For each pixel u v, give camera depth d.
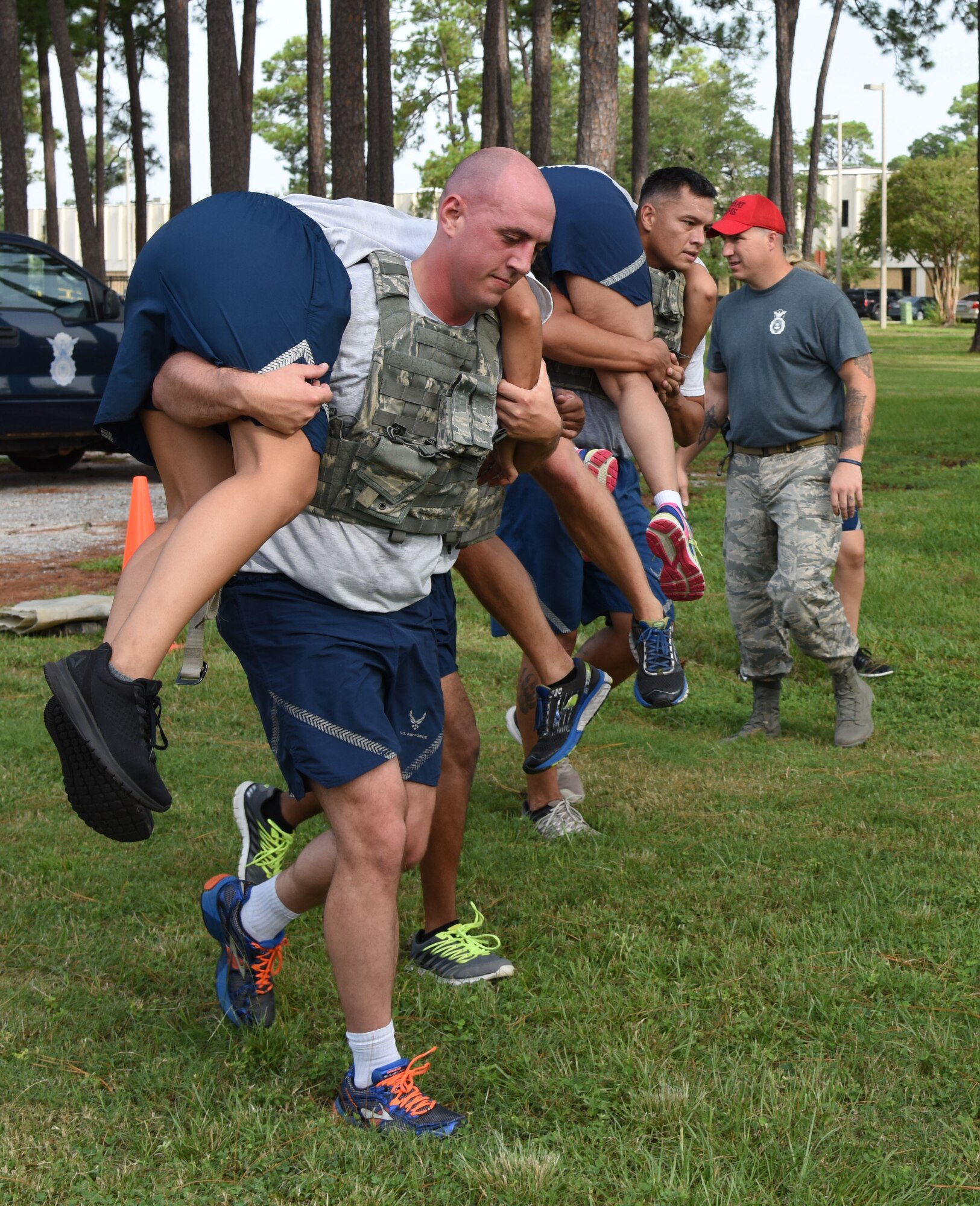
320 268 2.57
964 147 76.38
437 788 3.21
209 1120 2.65
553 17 35.47
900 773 5.13
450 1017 3.13
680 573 4.03
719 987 3.21
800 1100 2.69
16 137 26.81
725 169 55.88
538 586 4.55
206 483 2.70
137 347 2.60
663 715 6.18
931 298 82.06
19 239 12.34
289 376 2.42
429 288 2.68
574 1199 2.41
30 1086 2.76
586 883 3.95
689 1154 2.49
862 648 7.08
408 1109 2.66
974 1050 2.90
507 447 3.00
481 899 3.86
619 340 4.11
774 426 5.46
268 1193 2.43
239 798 3.36
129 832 2.48
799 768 5.25
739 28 34.12
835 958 3.38
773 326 5.41
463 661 6.92
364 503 2.64
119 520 11.29
